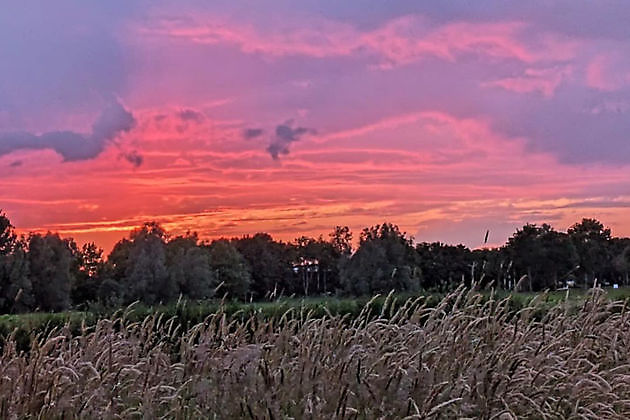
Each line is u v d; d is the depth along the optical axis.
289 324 6.53
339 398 4.88
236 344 6.34
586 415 5.27
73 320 9.82
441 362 5.55
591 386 5.69
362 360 5.48
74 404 5.17
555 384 5.59
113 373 5.68
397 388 5.08
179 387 5.54
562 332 6.97
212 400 5.33
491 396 5.19
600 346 7.20
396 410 4.98
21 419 4.91
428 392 5.02
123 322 7.33
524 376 5.57
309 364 5.39
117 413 5.36
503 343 6.03
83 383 5.38
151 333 6.84
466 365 5.58
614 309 8.90
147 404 5.21
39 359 5.32
